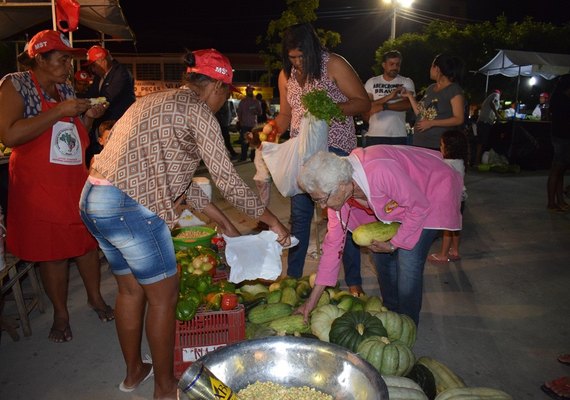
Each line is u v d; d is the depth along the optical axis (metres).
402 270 3.36
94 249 3.88
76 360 3.45
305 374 2.55
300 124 4.04
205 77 2.58
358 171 2.88
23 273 3.84
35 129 3.22
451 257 5.53
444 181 3.22
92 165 2.64
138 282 2.73
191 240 3.99
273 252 2.93
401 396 2.55
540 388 3.12
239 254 2.92
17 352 3.55
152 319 2.73
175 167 2.51
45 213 3.41
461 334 3.81
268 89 25.17
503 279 4.98
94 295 3.99
